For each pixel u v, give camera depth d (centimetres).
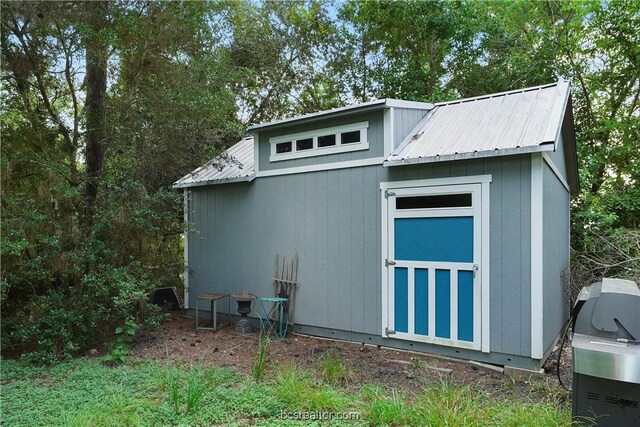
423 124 613
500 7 1378
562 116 514
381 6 1431
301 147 679
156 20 693
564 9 1223
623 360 297
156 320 652
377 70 1480
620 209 1055
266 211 724
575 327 334
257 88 1516
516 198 480
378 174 588
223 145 936
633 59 1148
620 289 346
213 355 566
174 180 869
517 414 345
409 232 559
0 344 561
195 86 739
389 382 453
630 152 1124
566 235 785
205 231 823
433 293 537
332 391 408
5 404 401
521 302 477
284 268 696
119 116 743
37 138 701
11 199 584
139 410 377
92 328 596
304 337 655
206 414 369
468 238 512
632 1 1103
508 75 1270
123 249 651
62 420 361
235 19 1300
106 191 673
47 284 619
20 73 657
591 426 313
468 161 512
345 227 622
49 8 598
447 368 494
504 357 490
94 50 661
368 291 597
